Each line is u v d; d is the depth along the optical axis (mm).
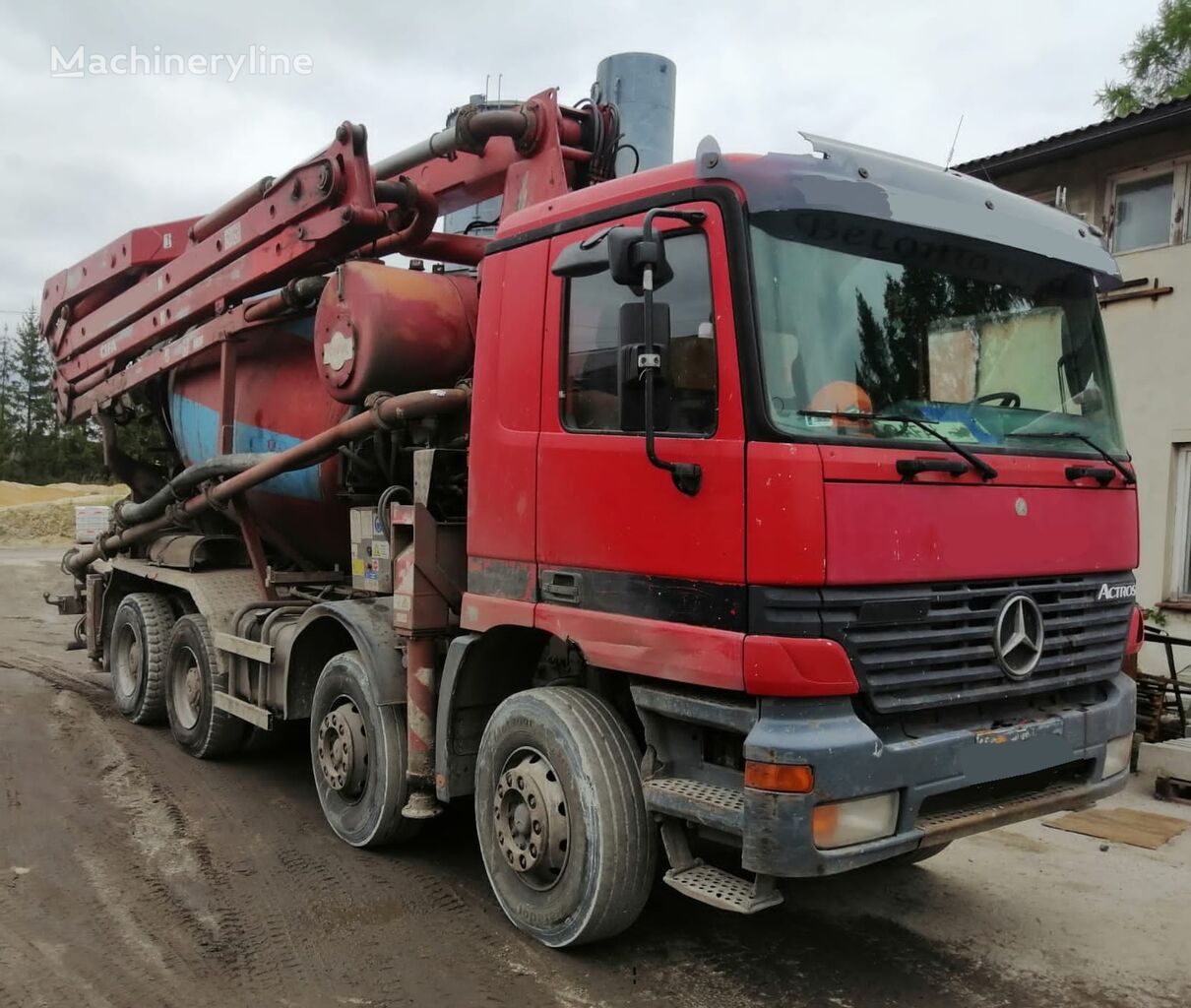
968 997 3867
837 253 3689
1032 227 4312
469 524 4652
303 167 6055
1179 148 9156
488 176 5750
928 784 3531
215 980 3865
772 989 3896
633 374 3605
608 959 4121
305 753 7332
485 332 4617
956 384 3912
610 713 4113
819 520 3330
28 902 4555
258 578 7250
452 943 4234
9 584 19984
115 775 6656
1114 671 4316
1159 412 9305
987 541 3742
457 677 4641
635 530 3807
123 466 9250
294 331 6953
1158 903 4836
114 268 8695
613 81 5816
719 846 4156
